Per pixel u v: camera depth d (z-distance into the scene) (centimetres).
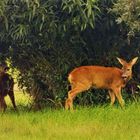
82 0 4097
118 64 4681
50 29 4234
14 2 4153
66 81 4647
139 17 4044
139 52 4612
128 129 3161
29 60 4697
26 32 4194
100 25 4438
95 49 4650
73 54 4625
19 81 4822
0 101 4603
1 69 4634
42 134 3014
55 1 4181
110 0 4247
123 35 4531
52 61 4641
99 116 3675
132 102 4472
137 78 4681
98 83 4378
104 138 2856
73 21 4134
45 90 4756
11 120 3591
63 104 4641
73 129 3141
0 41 4553
